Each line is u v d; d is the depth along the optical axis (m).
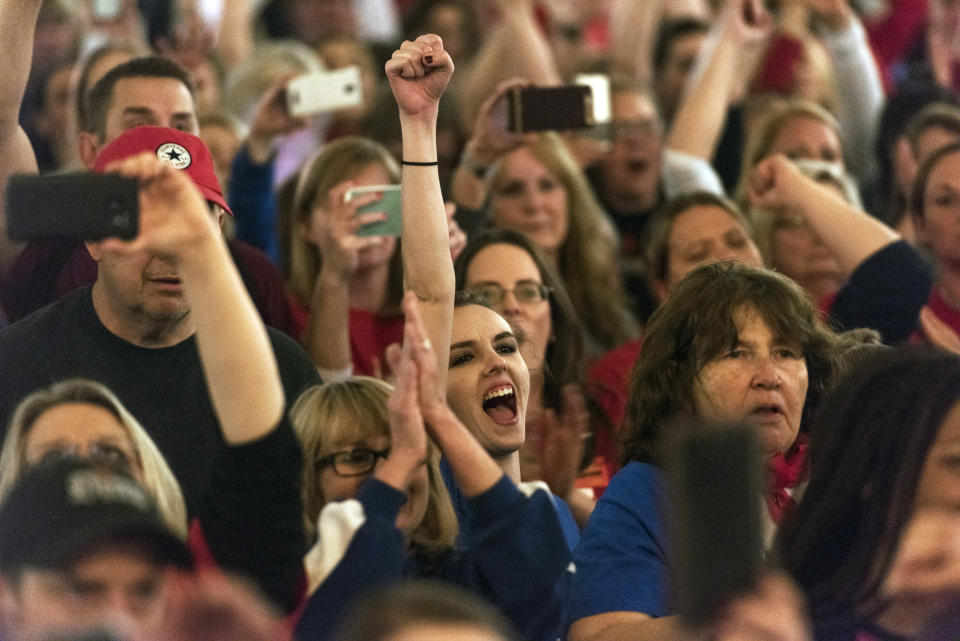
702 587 6.77
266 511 9.27
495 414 12.32
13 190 8.65
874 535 9.38
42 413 9.91
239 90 23.44
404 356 10.05
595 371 16.45
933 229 16.92
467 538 10.88
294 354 12.94
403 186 11.52
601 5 29.97
